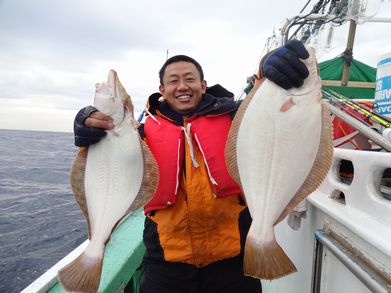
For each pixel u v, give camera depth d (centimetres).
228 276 200
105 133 183
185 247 193
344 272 156
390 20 323
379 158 139
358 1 295
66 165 3644
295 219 202
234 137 173
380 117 207
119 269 239
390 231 128
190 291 200
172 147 196
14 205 1562
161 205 192
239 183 172
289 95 164
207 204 188
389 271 121
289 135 162
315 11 394
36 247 954
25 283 719
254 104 169
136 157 186
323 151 163
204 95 219
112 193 182
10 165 3412
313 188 164
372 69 479
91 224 180
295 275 219
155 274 205
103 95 184
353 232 139
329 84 453
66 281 159
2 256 878
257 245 150
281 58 161
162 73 218
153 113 226
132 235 303
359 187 153
